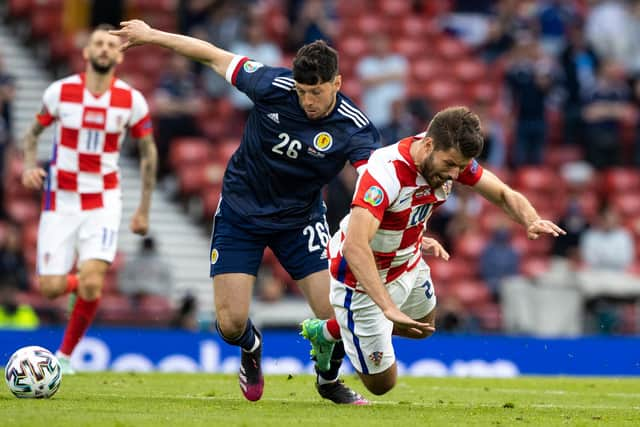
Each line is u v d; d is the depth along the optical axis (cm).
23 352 2539
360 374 2516
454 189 6656
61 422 2006
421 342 4859
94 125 3519
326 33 7481
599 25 8362
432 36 8188
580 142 7450
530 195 7100
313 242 2633
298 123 2533
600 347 4991
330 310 2606
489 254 6250
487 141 7050
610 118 7394
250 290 2608
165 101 6856
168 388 3092
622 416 2478
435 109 7794
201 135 6894
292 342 4753
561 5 8394
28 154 3600
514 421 2269
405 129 6488
